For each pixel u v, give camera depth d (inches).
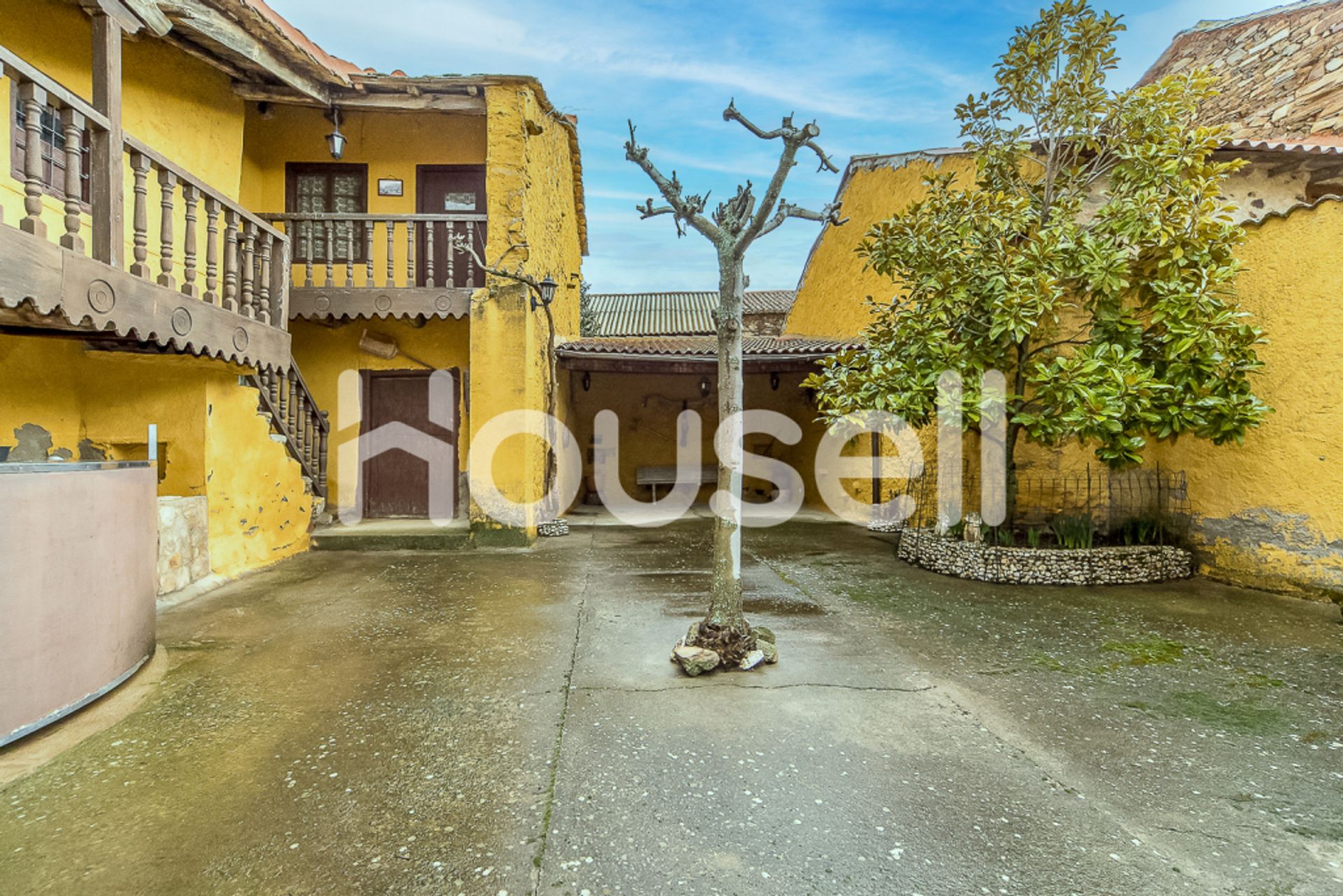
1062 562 214.4
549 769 96.7
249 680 130.3
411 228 279.4
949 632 163.9
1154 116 211.6
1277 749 104.3
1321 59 311.9
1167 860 76.9
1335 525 188.4
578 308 477.1
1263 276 205.6
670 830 82.3
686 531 335.6
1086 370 192.7
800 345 371.9
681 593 202.1
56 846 78.0
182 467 207.6
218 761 98.6
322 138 314.0
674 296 714.2
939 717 115.4
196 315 173.0
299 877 73.0
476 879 72.8
